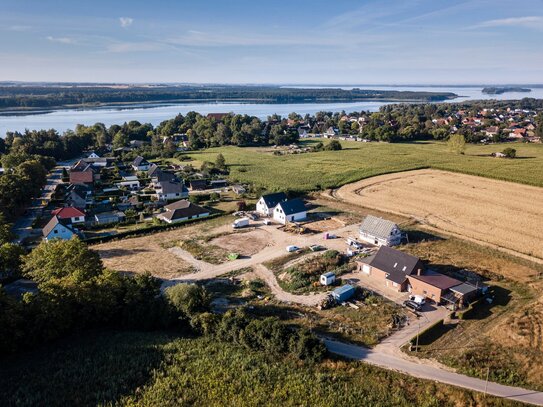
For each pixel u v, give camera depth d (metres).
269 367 40.94
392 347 45.62
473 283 59.84
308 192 113.06
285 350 43.59
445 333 48.12
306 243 77.31
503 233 81.25
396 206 99.88
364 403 36.19
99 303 48.66
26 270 58.34
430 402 36.72
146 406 35.31
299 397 36.62
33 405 35.56
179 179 126.12
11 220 90.56
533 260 68.31
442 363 42.72
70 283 48.19
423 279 57.00
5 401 35.81
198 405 35.75
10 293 59.31
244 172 139.50
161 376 39.22
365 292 57.62
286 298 57.47
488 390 38.62
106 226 88.50
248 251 74.19
